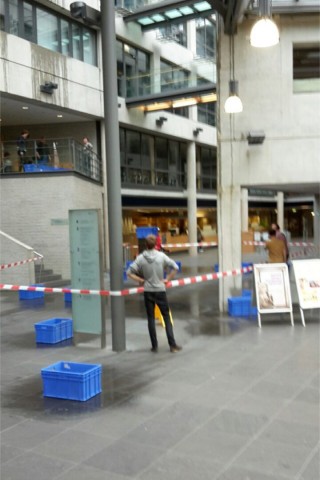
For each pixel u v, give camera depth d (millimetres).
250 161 10820
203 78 21484
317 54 10844
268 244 11477
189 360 7113
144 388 5996
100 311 7988
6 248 15539
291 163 10742
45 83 18516
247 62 10734
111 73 7598
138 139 25922
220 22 10766
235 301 10352
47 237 17141
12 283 15445
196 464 4121
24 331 9508
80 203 17812
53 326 8414
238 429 4781
